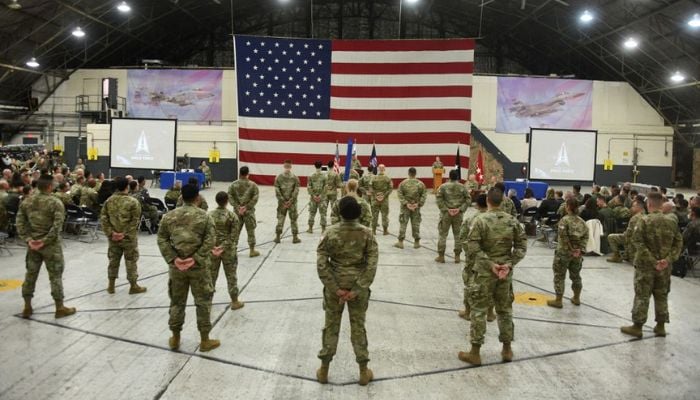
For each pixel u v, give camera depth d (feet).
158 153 39.14
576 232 22.99
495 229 17.19
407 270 30.14
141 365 16.46
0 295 23.31
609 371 16.81
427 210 56.95
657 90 89.76
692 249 30.78
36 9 73.20
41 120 96.73
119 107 96.63
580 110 94.07
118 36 95.50
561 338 19.71
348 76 68.90
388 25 115.24
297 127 69.62
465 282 21.58
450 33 115.96
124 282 25.96
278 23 115.85
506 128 93.50
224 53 116.88
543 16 92.63
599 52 94.48
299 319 21.12
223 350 17.79
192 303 22.84
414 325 20.84
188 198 17.43
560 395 15.11
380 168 41.39
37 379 15.35
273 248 35.14
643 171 95.40
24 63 85.76
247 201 31.76
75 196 38.65
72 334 18.90
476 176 58.59
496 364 17.22
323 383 15.57
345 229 15.47
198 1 95.50
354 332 15.57
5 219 32.76
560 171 39.70
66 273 27.40
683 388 15.65
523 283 27.99
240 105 69.56
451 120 67.67
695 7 66.28
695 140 95.71
